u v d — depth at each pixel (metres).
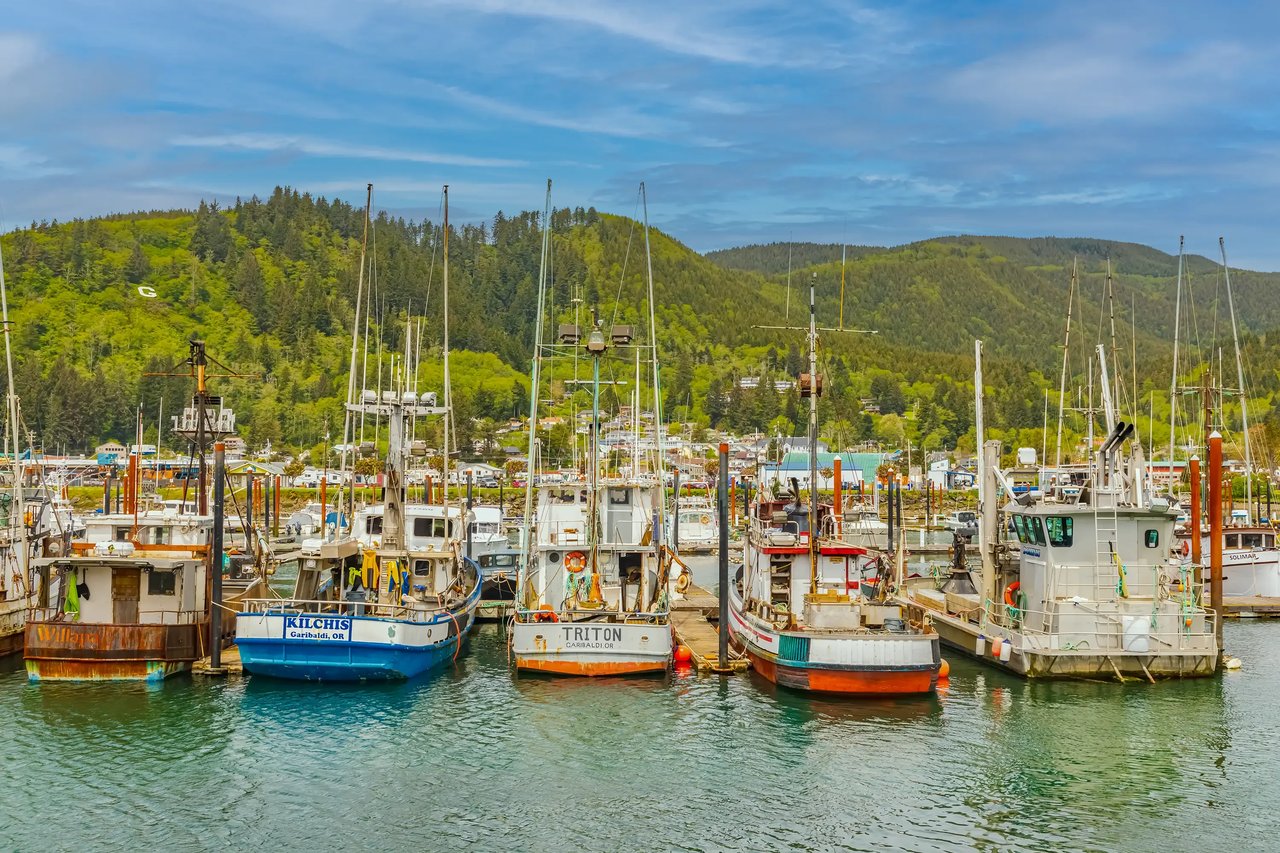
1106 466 47.28
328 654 39.00
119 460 159.75
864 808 28.92
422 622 40.53
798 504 47.59
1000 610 45.72
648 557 45.94
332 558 42.94
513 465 199.50
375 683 40.19
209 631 42.25
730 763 32.22
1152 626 41.19
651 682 40.62
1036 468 52.31
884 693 38.53
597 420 45.28
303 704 37.69
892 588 50.47
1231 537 66.06
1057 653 40.91
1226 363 190.50
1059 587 42.91
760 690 39.59
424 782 30.62
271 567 61.94
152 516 44.09
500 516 96.31
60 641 39.12
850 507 129.12
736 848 26.52
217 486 40.59
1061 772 31.56
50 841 26.55
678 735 34.66
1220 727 35.84
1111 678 41.47
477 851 26.23
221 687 39.44
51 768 31.34
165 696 38.25
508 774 31.27
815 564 41.78
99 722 35.44
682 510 104.50
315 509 134.12
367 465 110.88
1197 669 41.44
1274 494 131.62
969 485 194.88
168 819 27.91
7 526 51.69
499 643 50.12
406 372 63.50
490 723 35.81
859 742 34.12
